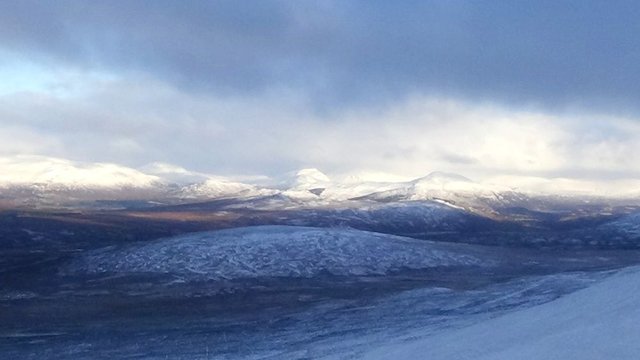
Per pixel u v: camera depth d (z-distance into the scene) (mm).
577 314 15539
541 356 12383
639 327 12688
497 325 16906
